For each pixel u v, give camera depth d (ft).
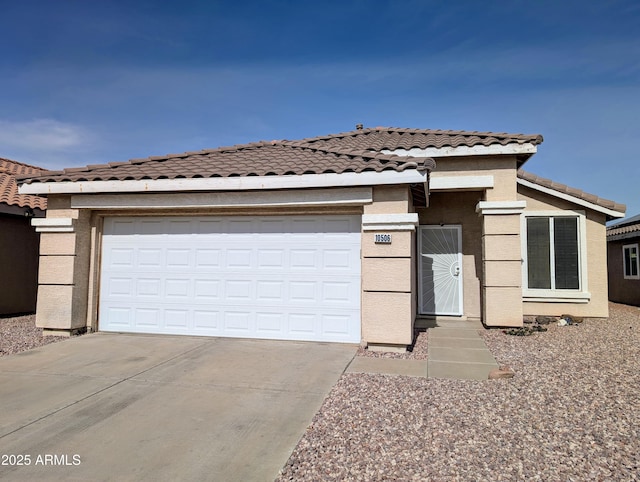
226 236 29.27
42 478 12.00
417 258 38.73
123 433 14.80
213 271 29.32
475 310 37.55
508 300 32.91
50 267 29.99
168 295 29.91
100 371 21.74
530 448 13.30
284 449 13.57
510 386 19.22
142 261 30.48
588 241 40.37
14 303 41.42
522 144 32.19
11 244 41.29
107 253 31.01
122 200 29.30
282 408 16.87
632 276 58.03
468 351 26.03
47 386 19.58
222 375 21.02
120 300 30.63
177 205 28.60
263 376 20.83
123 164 32.45
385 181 24.80
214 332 29.04
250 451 13.47
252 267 28.76
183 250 29.89
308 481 11.68
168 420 15.84
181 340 28.30
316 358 23.94
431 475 11.84
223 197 27.96
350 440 13.98
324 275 27.63
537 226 40.75
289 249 28.27
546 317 38.50
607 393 18.19
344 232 27.48
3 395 18.44
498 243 33.17
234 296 28.94
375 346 25.88
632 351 26.14
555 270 40.32
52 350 25.84
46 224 29.96
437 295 38.37
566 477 11.69
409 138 38.73
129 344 27.20
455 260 38.27
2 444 14.02
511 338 30.09
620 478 11.62
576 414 15.92
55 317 29.66
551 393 18.21
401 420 15.47
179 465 12.69
